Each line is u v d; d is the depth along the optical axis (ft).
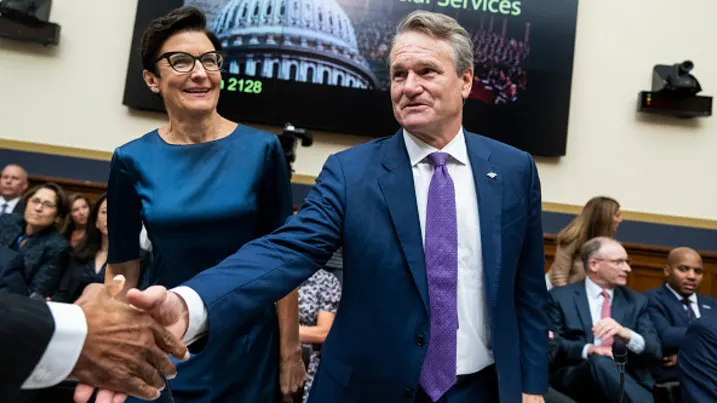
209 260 5.48
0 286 11.36
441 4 18.83
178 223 5.31
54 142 18.35
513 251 4.85
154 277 5.61
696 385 8.10
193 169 5.51
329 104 18.53
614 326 9.96
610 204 12.82
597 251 10.84
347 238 4.76
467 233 4.80
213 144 5.62
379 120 18.62
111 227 5.82
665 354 11.70
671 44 19.92
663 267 18.16
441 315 4.58
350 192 4.80
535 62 18.92
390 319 4.60
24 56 18.45
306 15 18.58
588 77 19.63
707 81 19.94
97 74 18.69
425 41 4.76
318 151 18.86
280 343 5.80
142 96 18.40
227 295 4.06
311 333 8.32
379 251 4.67
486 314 4.75
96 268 11.68
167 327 3.76
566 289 11.00
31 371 3.36
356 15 18.70
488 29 18.88
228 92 18.34
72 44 18.67
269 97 18.42
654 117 19.72
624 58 19.79
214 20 18.44
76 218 14.06
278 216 5.84
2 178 15.90
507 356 4.68
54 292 11.69
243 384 5.41
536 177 5.20
